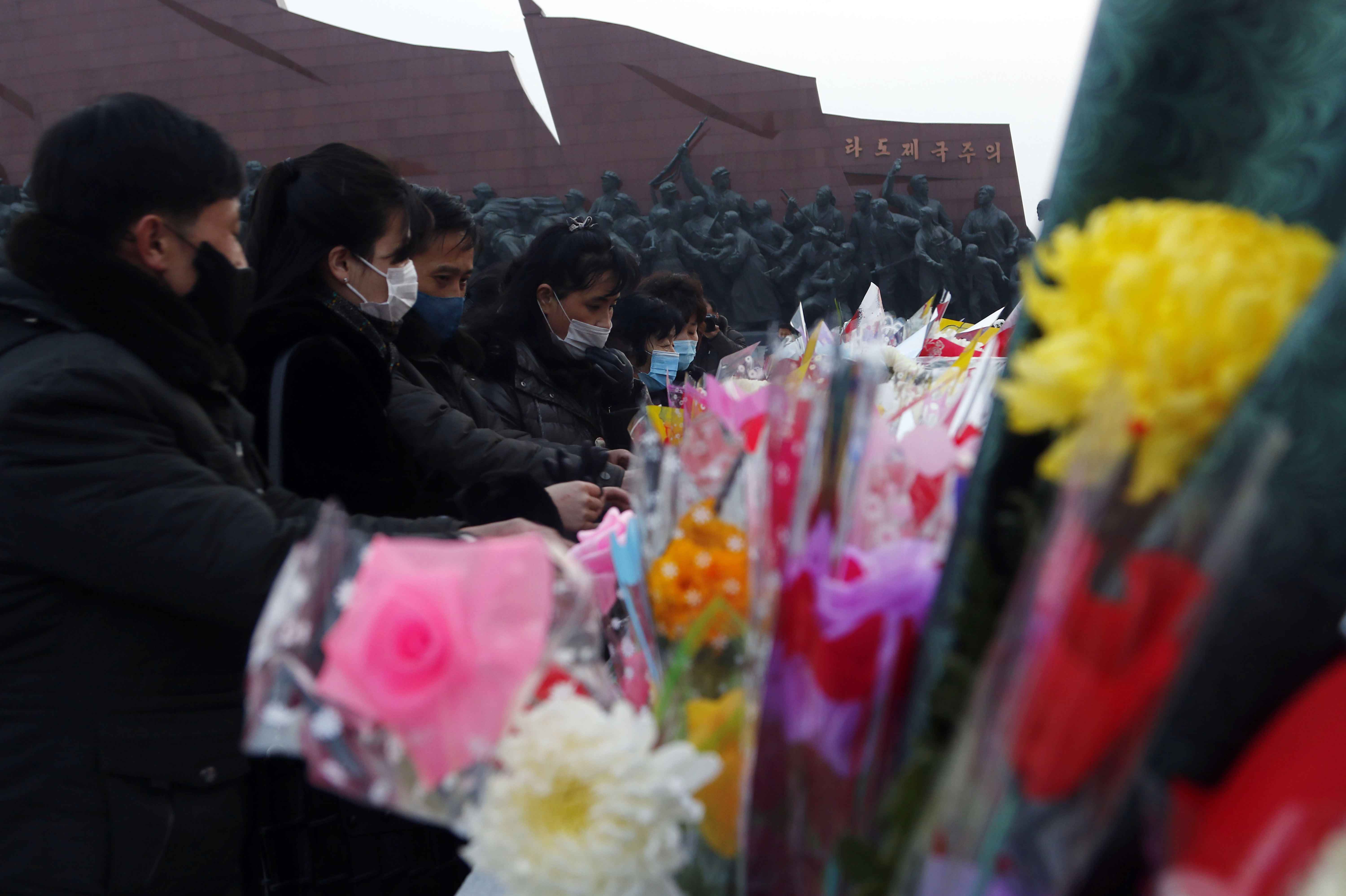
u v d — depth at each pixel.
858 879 0.52
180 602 1.14
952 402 1.01
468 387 2.39
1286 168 0.50
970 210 21.59
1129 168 0.54
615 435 2.72
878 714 0.54
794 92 21.48
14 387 1.13
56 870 1.16
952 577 0.53
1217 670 0.41
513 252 19.03
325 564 0.60
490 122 20.89
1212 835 0.40
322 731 0.58
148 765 1.19
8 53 20.38
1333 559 0.39
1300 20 0.50
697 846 0.62
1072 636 0.39
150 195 1.22
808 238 19.70
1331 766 0.37
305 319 1.63
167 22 20.50
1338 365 0.38
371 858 1.42
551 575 0.60
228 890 1.31
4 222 18.08
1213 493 0.37
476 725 0.58
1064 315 0.44
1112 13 0.54
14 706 1.17
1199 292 0.39
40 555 1.14
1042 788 0.40
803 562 0.54
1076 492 0.39
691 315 3.92
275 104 20.72
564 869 0.54
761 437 0.68
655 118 21.59
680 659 0.64
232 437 1.38
